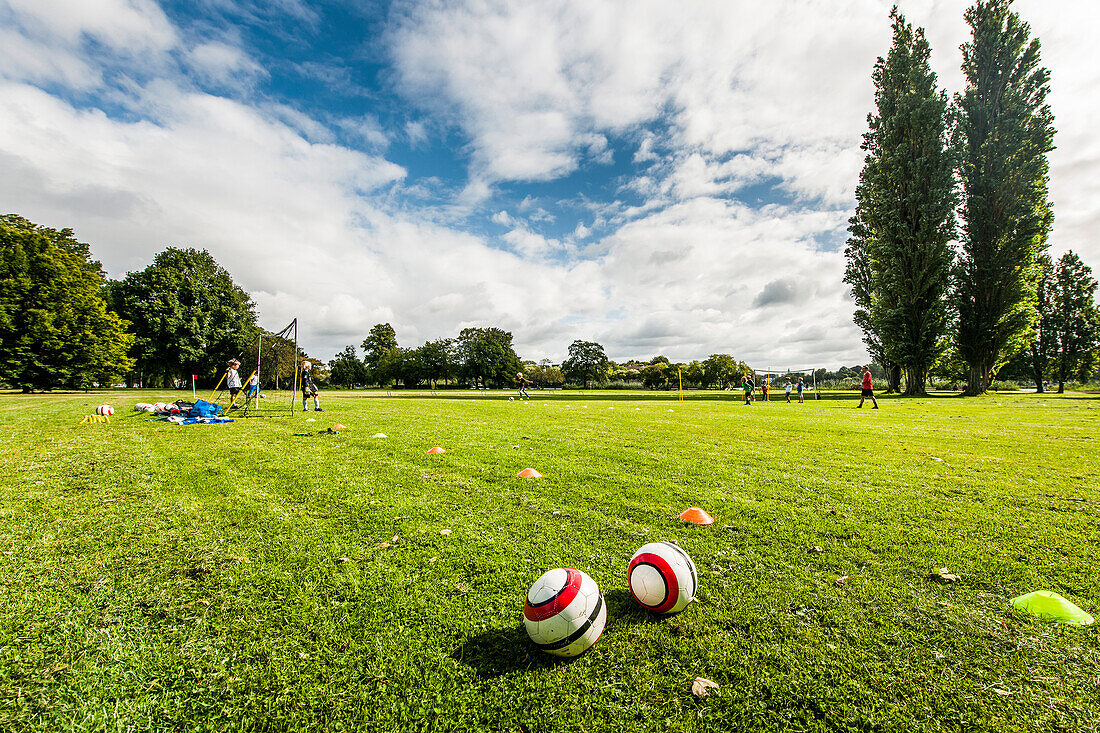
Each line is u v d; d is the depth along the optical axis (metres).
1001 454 7.67
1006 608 2.77
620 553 3.57
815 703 2.01
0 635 2.46
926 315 32.12
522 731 1.87
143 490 5.16
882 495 5.11
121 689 2.10
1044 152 31.86
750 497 5.01
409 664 2.26
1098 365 55.97
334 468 6.27
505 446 8.08
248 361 43.91
